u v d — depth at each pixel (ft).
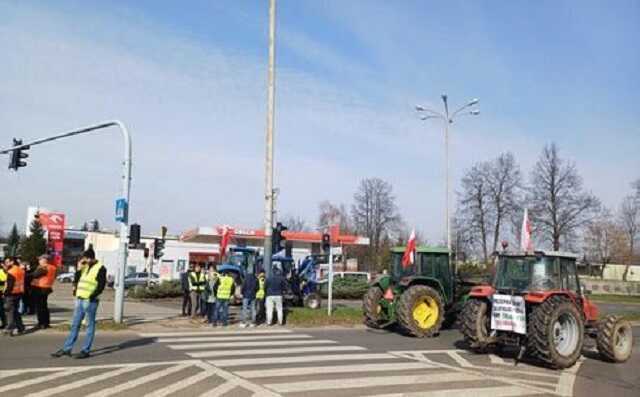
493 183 171.73
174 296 107.86
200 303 67.10
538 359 44.09
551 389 33.50
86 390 28.86
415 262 61.98
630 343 46.06
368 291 63.93
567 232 167.63
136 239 57.98
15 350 40.37
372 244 216.13
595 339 46.26
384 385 32.50
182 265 175.73
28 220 237.45
